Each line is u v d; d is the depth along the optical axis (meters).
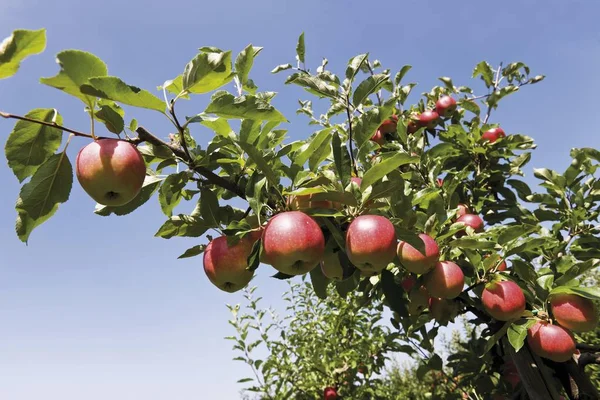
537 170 1.26
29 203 0.60
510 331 0.78
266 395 2.09
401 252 0.76
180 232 0.74
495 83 1.55
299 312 2.41
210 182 0.73
